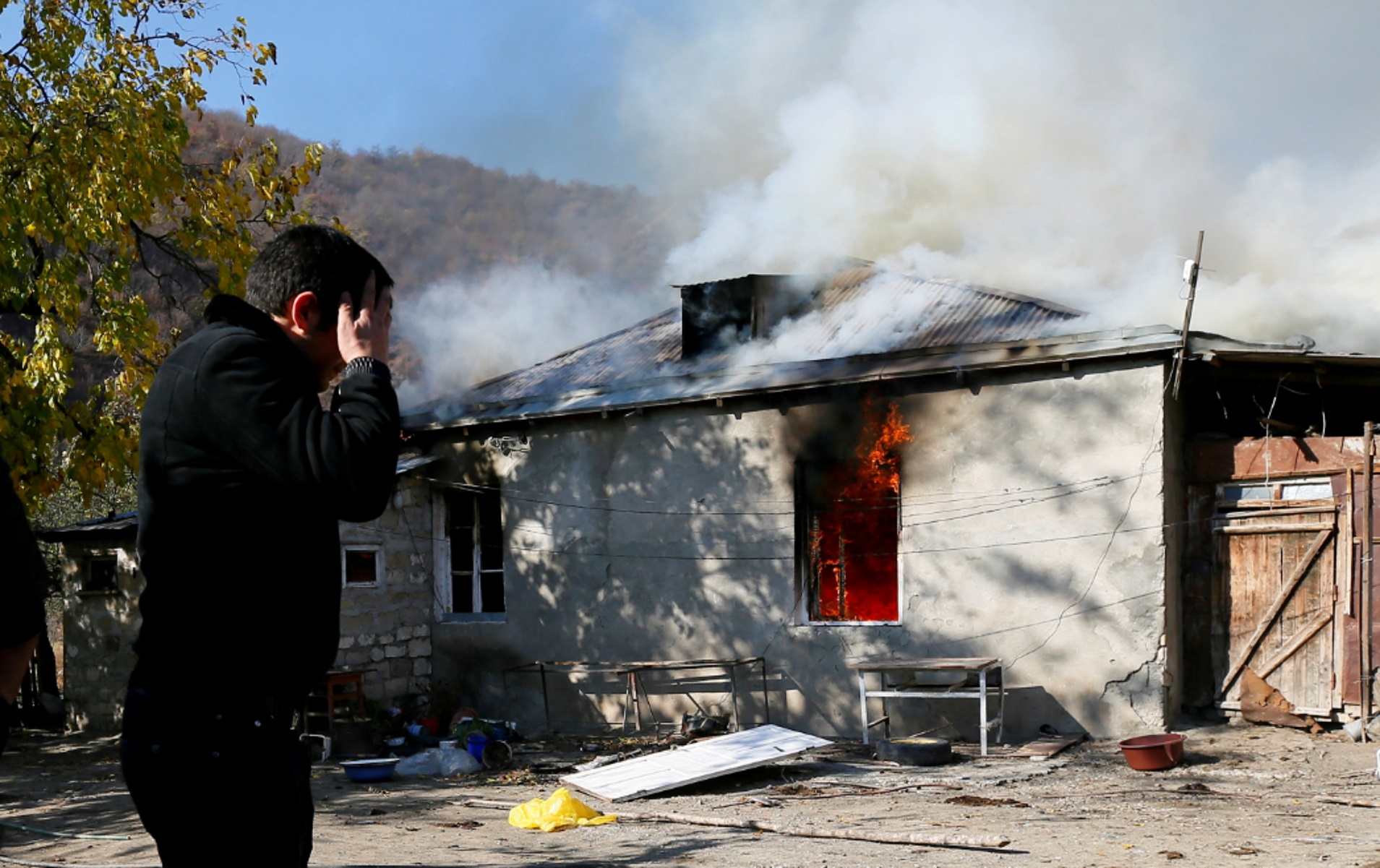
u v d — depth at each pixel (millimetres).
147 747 1760
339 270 1865
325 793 10211
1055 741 10820
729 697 13031
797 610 12734
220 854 1796
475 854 6746
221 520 1729
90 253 10875
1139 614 10852
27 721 15594
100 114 10297
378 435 1705
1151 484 10852
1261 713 10945
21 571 1462
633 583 13727
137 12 10867
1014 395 11609
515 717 14414
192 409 1731
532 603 14406
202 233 11008
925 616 11977
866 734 11336
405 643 14586
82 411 10547
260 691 1810
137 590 14320
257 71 11398
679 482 13492
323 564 1881
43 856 6957
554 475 14383
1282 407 11828
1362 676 10359
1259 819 7371
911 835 6777
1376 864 5633
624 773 9703
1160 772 9516
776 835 7242
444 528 15273
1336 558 10617
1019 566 11492
